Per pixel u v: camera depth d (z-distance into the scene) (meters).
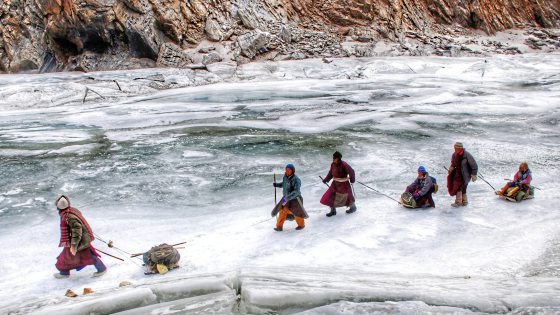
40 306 4.49
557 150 13.29
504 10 46.06
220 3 36.78
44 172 11.91
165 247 6.50
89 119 19.67
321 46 36.91
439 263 6.26
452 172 8.63
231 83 29.58
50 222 8.62
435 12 44.03
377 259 6.48
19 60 35.25
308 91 26.20
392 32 40.16
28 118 20.28
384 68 32.94
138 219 8.59
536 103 21.14
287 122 18.23
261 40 35.03
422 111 20.03
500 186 9.90
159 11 33.97
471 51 38.56
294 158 12.85
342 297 3.74
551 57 37.03
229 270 5.77
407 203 8.59
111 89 26.44
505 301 3.62
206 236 7.67
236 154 13.40
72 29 33.91
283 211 7.71
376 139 15.09
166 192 10.19
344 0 40.34
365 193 9.73
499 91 25.06
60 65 35.38
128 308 4.02
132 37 33.66
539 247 6.75
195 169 11.95
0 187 10.72
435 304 3.66
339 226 7.87
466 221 7.88
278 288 3.93
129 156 13.39
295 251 6.88
